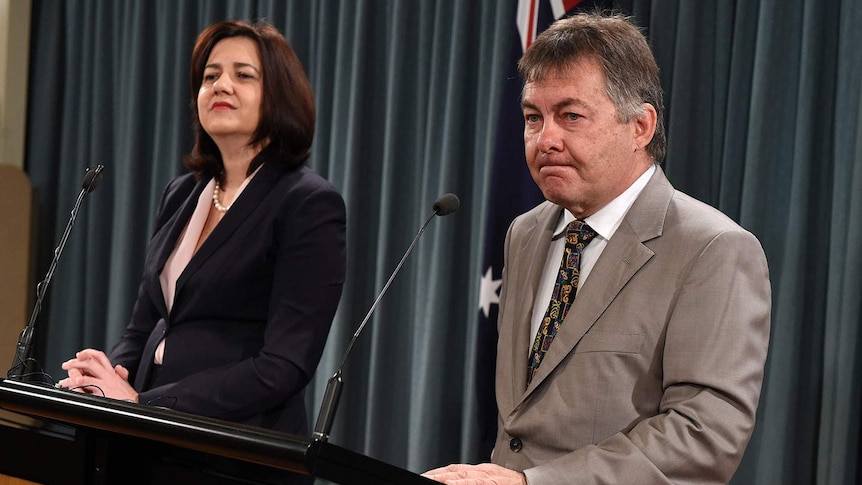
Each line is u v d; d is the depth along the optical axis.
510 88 2.44
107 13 3.54
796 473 2.21
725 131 2.35
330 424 1.17
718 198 2.38
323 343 1.97
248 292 1.99
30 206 3.51
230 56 2.07
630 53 1.57
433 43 2.87
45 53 3.63
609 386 1.52
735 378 1.44
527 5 2.44
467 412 2.70
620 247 1.57
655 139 1.64
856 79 2.14
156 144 3.37
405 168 2.91
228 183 2.13
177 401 1.86
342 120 3.00
